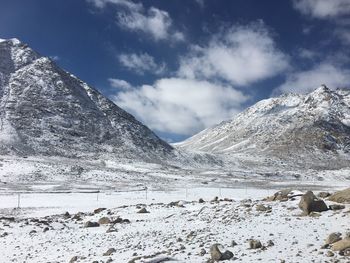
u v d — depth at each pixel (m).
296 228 19.75
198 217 29.14
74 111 167.88
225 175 132.38
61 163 114.44
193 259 16.19
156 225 29.00
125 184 85.94
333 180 149.75
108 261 17.75
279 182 118.06
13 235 29.88
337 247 14.97
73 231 30.80
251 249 16.80
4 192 63.22
